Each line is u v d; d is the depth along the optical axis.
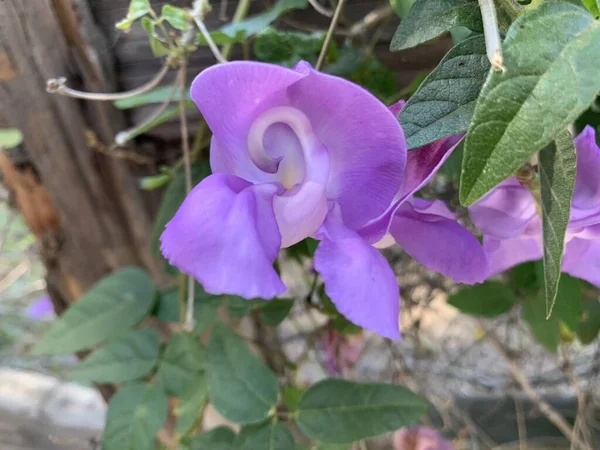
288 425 0.13
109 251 0.18
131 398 0.14
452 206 0.17
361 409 0.12
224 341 0.13
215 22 0.15
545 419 0.24
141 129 0.13
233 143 0.08
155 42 0.12
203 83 0.07
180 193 0.15
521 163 0.06
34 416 0.31
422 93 0.08
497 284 0.16
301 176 0.08
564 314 0.14
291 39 0.13
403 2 0.11
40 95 0.15
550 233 0.07
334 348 0.19
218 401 0.13
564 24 0.06
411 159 0.09
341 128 0.08
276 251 0.07
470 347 0.23
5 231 0.23
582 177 0.09
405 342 0.24
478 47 0.08
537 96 0.06
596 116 0.12
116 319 0.15
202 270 0.06
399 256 0.19
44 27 0.14
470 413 0.25
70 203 0.17
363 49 0.15
